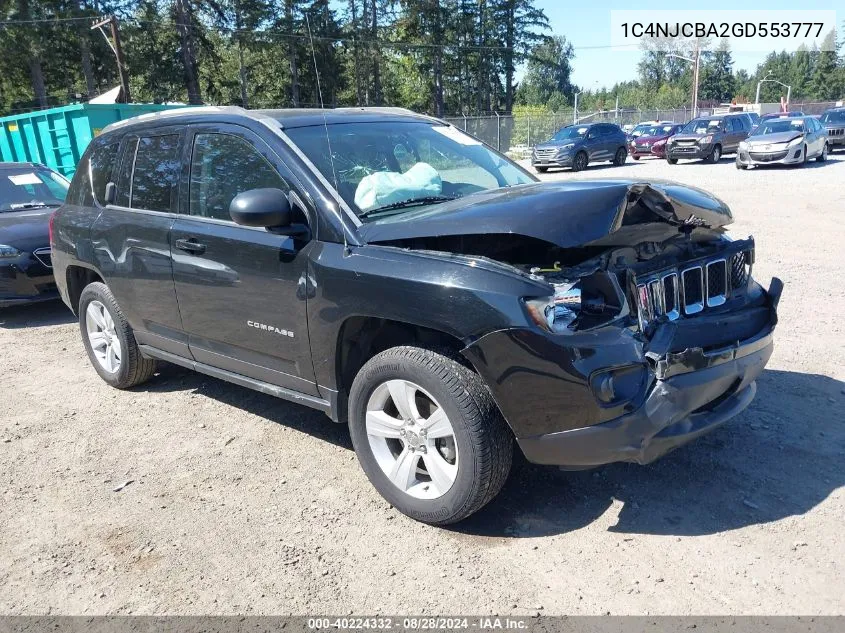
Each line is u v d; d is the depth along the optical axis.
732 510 3.30
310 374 3.66
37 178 9.30
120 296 4.82
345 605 2.79
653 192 3.01
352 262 3.30
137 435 4.49
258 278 3.73
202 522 3.44
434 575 2.95
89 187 5.21
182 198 4.28
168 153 4.45
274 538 3.28
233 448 4.25
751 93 115.81
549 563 2.99
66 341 6.84
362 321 3.39
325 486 3.74
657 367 2.93
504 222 2.87
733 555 2.98
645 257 3.24
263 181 3.78
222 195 4.02
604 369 2.84
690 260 3.36
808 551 2.97
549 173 27.00
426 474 3.42
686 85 109.50
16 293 7.39
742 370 3.24
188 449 4.25
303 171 3.61
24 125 15.02
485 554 3.08
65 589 2.98
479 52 60.66
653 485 3.55
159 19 46.47
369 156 3.91
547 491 3.55
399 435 3.34
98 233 4.89
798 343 5.55
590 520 3.29
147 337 4.77
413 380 3.16
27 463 4.16
